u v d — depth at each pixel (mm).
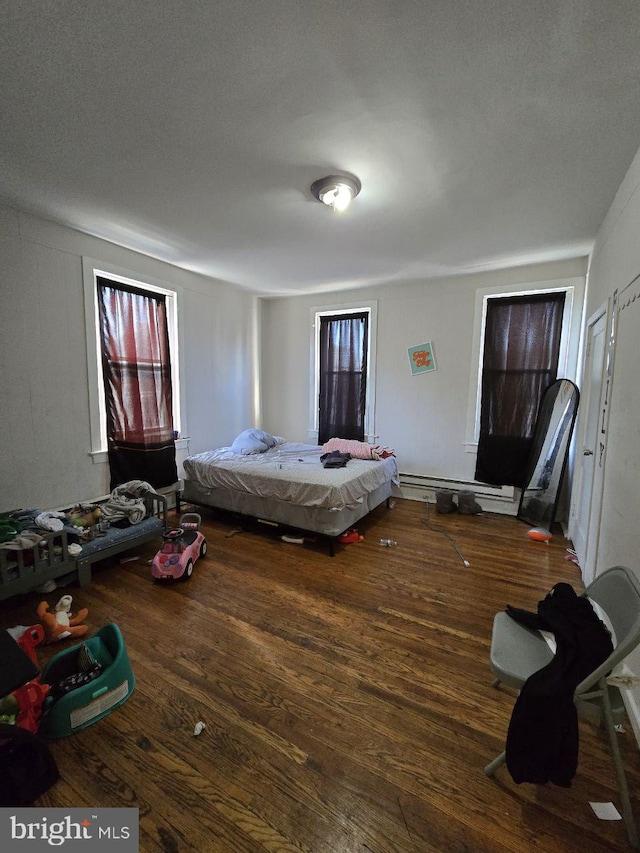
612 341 2131
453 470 4090
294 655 1786
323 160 1936
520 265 3545
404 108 1564
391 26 1207
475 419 3936
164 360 3645
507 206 2389
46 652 1812
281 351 4996
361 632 1960
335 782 1211
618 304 2043
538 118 1610
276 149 1854
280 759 1285
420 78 1409
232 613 2121
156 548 3012
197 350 4070
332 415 4719
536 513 3518
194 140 1793
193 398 4062
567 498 3479
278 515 3129
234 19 1188
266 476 3129
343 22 1194
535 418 3645
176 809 1129
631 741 1370
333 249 3172
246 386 4816
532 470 3598
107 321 3148
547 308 3533
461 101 1519
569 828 1090
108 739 1354
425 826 1092
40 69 1379
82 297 2920
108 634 1684
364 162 1946
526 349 3641
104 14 1183
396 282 4148
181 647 1834
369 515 3785
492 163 1938
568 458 3416
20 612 2100
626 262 1906
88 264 2936
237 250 3229
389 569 2664
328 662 1742
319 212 2508
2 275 2473
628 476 1658
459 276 3879
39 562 2178
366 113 1598
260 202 2383
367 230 2791
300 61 1342
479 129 1688
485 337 3842
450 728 1410
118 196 2324
